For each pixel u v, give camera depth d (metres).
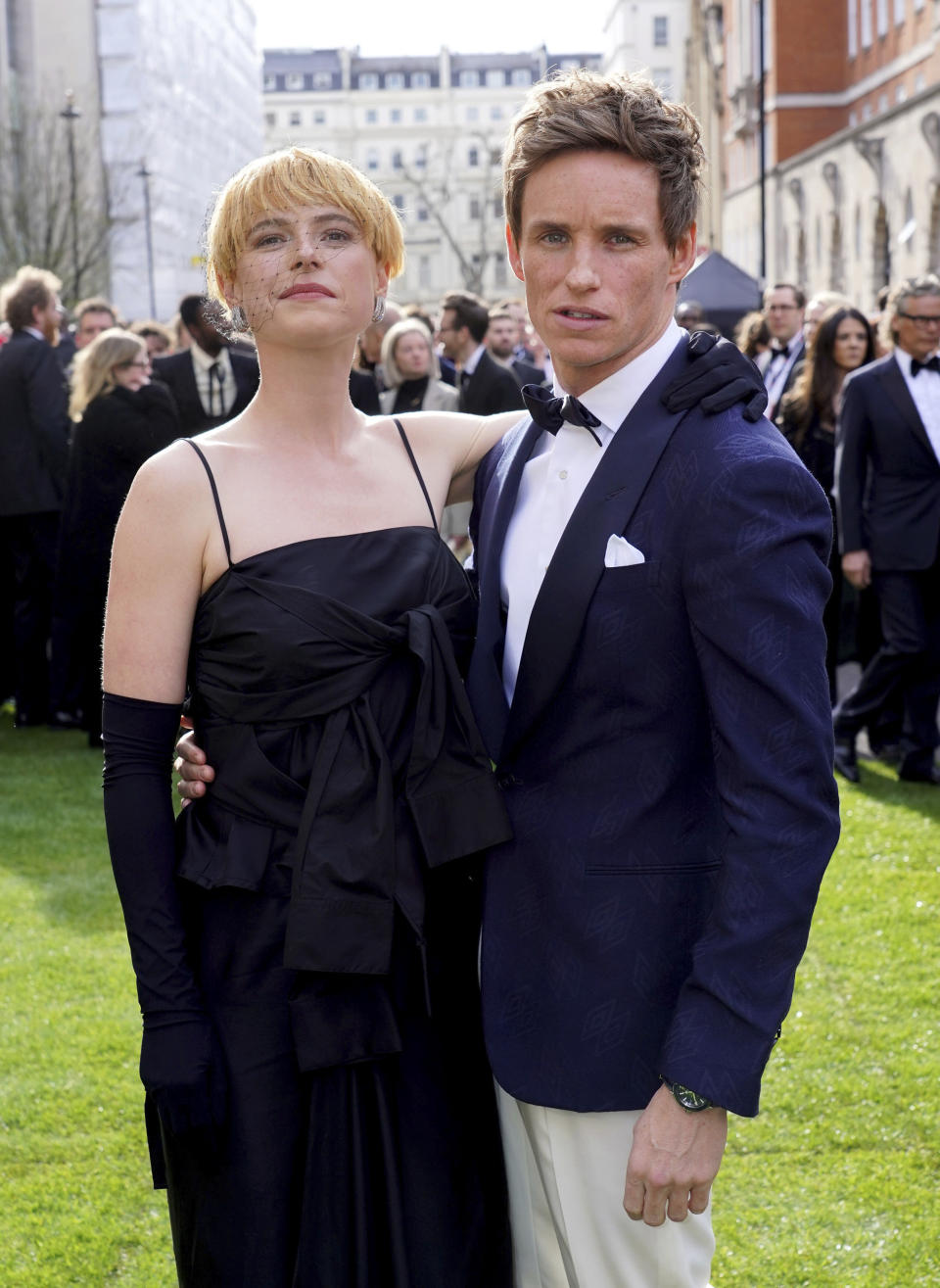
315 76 111.69
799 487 1.70
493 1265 1.96
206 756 1.91
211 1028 1.83
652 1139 1.65
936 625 5.97
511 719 1.86
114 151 59.66
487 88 110.19
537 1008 1.83
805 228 38.16
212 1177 1.83
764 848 1.63
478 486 2.13
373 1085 1.87
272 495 1.92
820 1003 3.84
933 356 5.86
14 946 4.41
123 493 6.86
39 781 6.48
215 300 2.02
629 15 79.06
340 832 1.83
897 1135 3.19
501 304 10.00
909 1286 2.66
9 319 7.52
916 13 33.72
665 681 1.77
